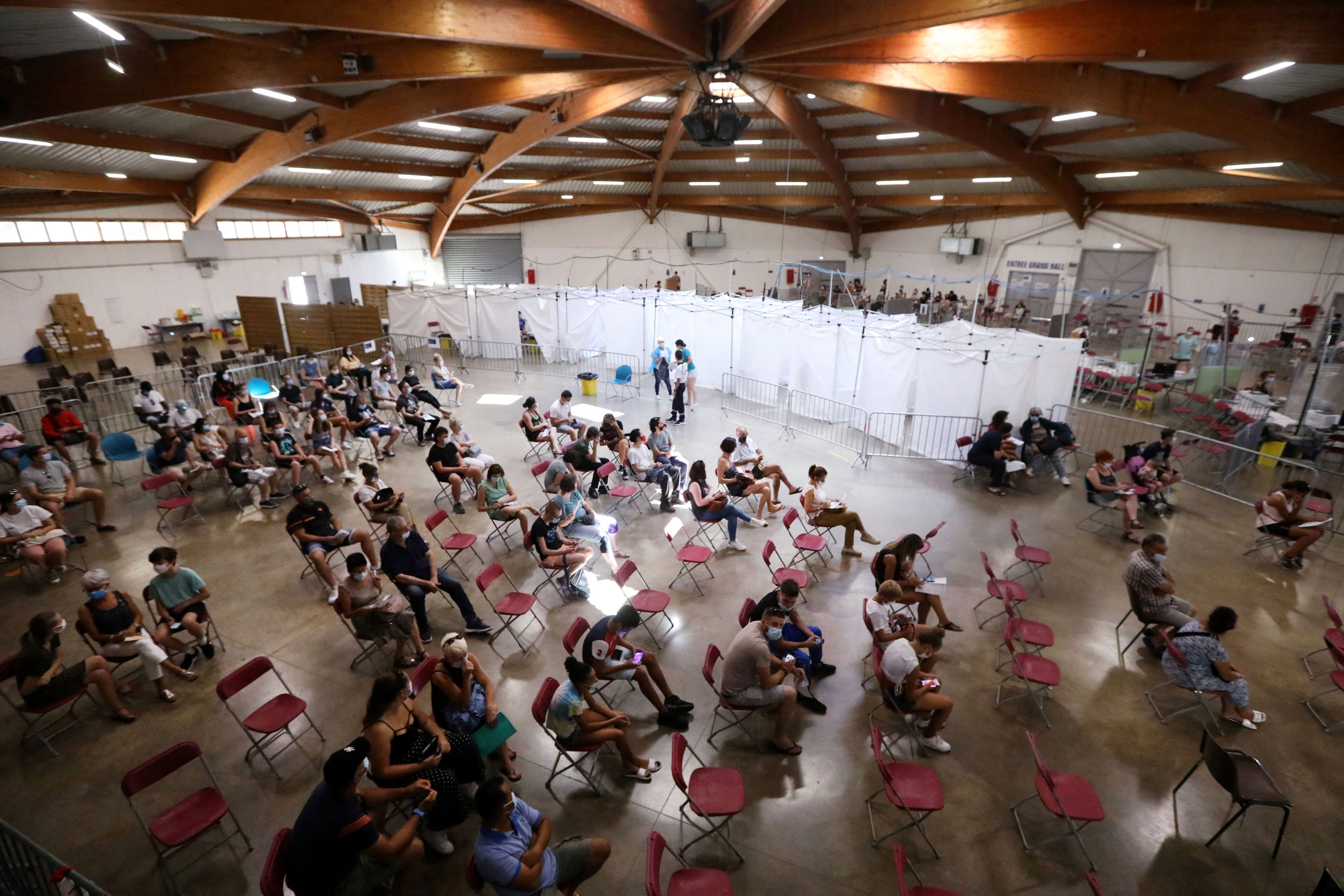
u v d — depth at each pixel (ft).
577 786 17.85
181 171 63.26
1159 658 22.94
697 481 30.55
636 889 15.10
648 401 55.11
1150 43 27.30
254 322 70.28
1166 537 31.86
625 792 17.67
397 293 71.82
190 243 71.51
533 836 14.15
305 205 83.97
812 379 48.73
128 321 68.64
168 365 58.65
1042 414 41.39
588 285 110.93
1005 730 19.88
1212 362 55.93
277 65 35.60
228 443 39.83
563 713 16.89
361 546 27.86
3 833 12.39
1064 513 34.71
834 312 53.57
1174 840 16.29
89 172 56.85
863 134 69.72
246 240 79.05
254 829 16.60
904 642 18.71
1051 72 38.06
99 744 19.33
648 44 36.35
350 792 13.23
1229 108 36.50
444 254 109.29
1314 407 42.73
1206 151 52.75
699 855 15.87
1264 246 64.64
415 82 47.44
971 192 84.74
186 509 34.55
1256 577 28.19
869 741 19.49
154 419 40.04
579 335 66.90
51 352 62.13
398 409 45.44
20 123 35.65
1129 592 23.43
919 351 41.22
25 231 60.08
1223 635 24.32
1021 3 23.84
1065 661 22.99
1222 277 68.18
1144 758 18.81
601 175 89.25
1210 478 39.09
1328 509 30.91
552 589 27.22
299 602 26.37
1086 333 62.44
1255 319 66.18
